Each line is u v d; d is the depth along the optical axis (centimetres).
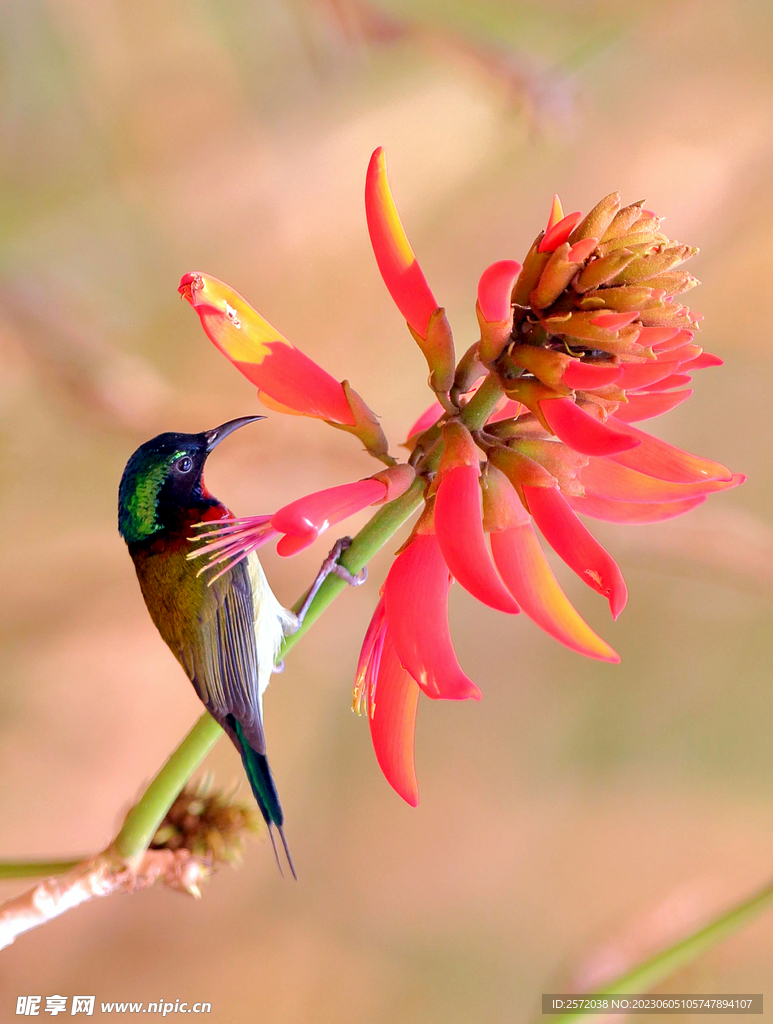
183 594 318
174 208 356
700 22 376
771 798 462
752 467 450
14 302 331
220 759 411
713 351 439
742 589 398
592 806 450
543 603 311
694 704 473
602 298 311
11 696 372
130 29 332
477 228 396
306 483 367
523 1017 416
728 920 317
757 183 403
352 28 325
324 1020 398
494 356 312
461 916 435
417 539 312
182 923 395
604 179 396
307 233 378
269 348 312
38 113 332
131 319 355
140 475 319
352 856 429
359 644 439
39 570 375
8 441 356
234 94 346
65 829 373
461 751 464
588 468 313
